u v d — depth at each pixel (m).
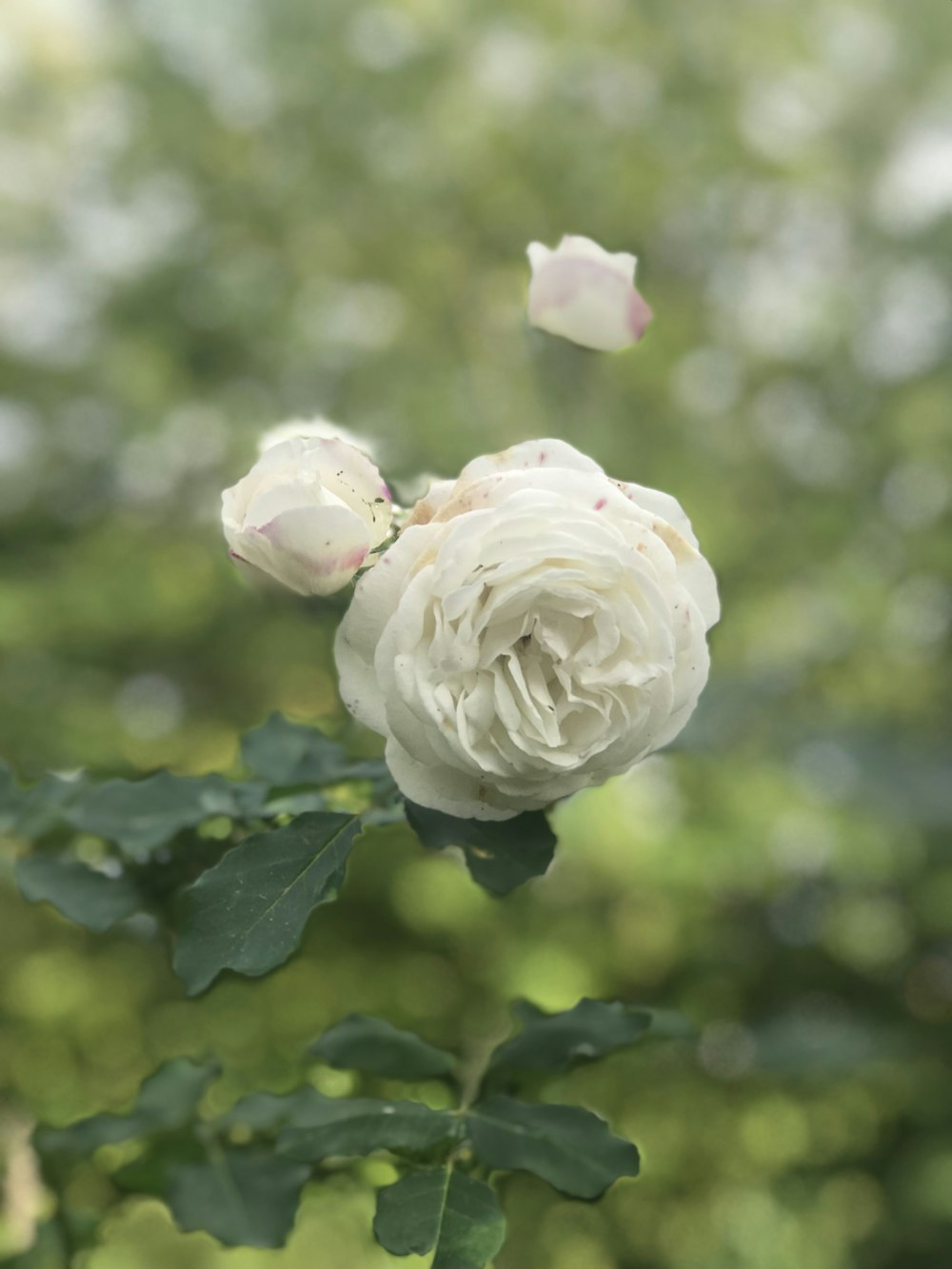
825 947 3.93
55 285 5.73
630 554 0.75
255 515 0.81
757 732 3.27
